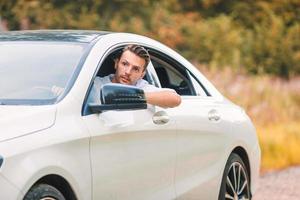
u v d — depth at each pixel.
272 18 37.06
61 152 5.99
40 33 7.54
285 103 27.12
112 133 6.56
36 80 6.65
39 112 6.09
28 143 5.75
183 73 8.30
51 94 6.46
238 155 8.86
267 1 37.59
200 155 7.89
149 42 7.91
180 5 36.59
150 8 34.69
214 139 8.16
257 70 35.59
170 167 7.36
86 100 6.52
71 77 6.63
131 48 7.15
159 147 7.19
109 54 7.14
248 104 26.42
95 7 34.00
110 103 6.48
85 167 6.23
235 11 37.50
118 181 6.61
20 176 5.57
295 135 20.03
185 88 8.25
